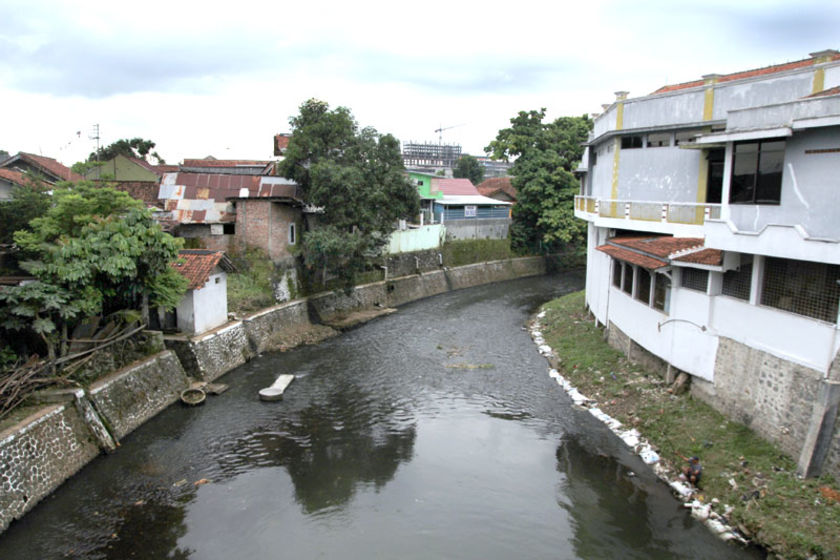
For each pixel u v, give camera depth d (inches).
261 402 729.0
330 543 446.0
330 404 727.1
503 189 2274.9
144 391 669.9
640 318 731.4
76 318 609.0
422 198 1758.1
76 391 567.2
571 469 555.5
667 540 438.3
